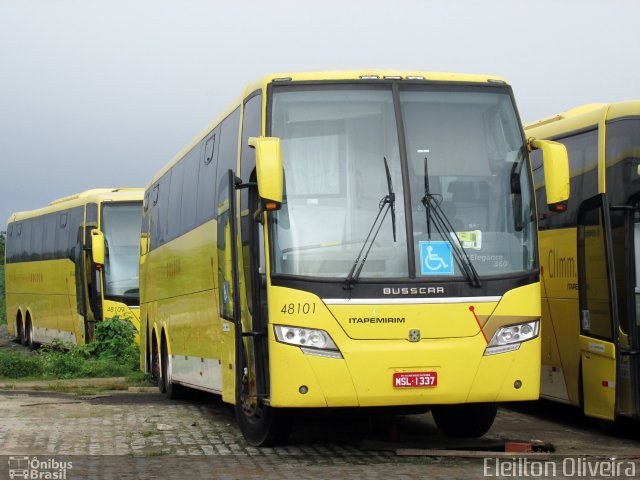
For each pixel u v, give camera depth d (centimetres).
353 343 1063
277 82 1141
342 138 1121
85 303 2831
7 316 4272
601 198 1249
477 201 1117
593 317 1284
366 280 1073
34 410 1642
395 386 1062
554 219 1464
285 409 1156
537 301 1109
